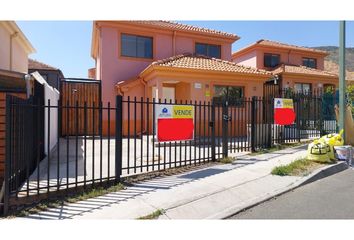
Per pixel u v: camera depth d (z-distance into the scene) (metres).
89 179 6.91
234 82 16.48
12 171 5.48
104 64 17.70
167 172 7.78
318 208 5.51
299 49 27.36
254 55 26.62
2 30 13.53
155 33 18.91
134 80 17.20
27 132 6.65
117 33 17.92
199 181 6.98
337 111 12.91
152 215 5.06
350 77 31.16
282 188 6.72
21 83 9.34
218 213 5.32
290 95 15.45
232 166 8.51
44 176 7.34
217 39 20.61
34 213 5.14
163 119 7.89
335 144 9.82
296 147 11.67
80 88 17.30
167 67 14.77
